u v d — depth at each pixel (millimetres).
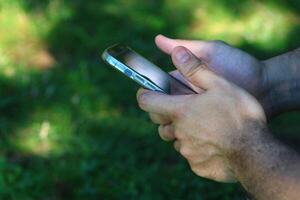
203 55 2932
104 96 5457
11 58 5762
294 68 2889
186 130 2320
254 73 2885
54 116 5230
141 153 5008
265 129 2238
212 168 2322
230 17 6520
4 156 4887
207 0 6645
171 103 2352
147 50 6051
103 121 5242
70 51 5965
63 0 6383
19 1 6285
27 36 6031
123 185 4711
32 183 4656
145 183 4742
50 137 5059
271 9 6652
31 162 4863
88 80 5543
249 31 6406
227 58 2902
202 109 2291
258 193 2184
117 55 2605
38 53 5867
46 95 5391
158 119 2484
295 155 2178
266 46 6266
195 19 6492
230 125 2246
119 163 4895
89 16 6324
